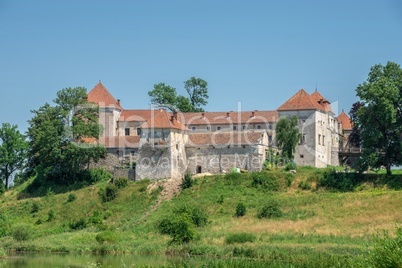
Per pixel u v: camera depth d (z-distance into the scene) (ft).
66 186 484.33
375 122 426.10
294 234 336.08
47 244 360.28
